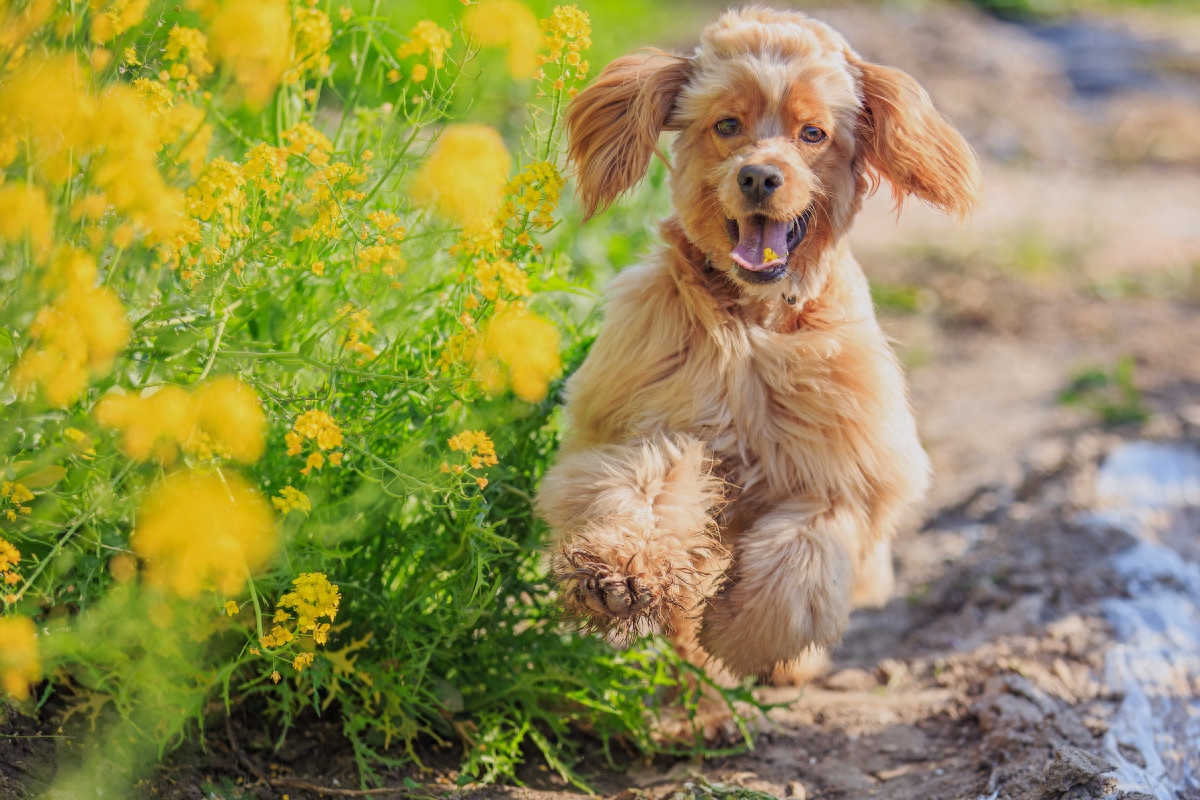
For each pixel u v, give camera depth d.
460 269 3.81
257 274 3.66
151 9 3.40
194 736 3.74
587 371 4.32
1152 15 21.33
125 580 3.30
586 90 4.45
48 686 3.33
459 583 3.76
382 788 3.77
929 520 6.69
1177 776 4.13
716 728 4.55
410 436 3.77
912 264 10.62
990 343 9.19
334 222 3.37
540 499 4.00
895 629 5.64
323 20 3.58
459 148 3.36
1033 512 6.37
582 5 13.44
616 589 3.58
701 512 3.93
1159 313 9.77
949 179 4.34
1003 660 4.94
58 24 2.91
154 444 3.02
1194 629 5.13
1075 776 3.70
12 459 3.11
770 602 3.89
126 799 3.39
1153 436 7.12
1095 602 5.39
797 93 4.07
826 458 4.15
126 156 2.84
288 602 3.20
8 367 3.04
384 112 4.05
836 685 5.12
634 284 4.31
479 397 4.00
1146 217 12.50
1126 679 4.71
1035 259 10.83
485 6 3.51
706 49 4.29
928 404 8.15
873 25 18.11
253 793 3.67
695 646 4.57
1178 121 15.74
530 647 4.11
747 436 4.20
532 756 4.31
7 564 2.94
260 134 3.93
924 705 4.82
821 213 4.21
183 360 3.35
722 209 4.11
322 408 3.46
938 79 16.34
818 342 4.18
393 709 3.85
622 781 4.24
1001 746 4.25
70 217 2.91
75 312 2.74
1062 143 14.88
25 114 2.68
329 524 3.52
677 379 4.17
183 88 3.57
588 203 4.46
